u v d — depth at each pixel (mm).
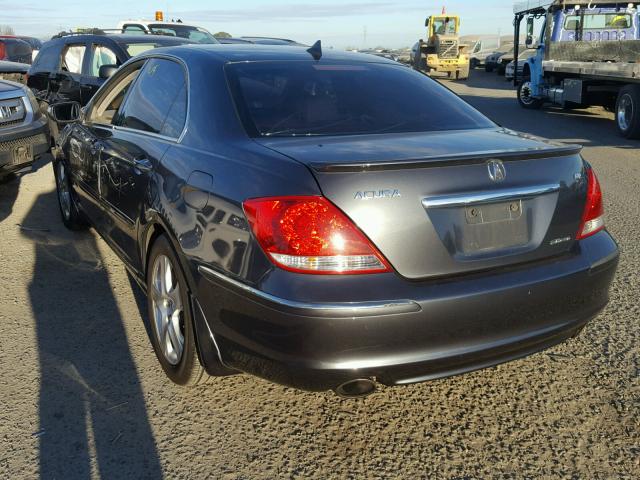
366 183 2340
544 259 2691
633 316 3924
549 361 3438
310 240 2297
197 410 2980
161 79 3730
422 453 2693
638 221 5992
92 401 3037
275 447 2725
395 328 2336
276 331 2355
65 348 3549
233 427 2857
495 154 2539
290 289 2295
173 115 3375
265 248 2363
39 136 6203
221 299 2568
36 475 2521
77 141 4793
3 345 3566
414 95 3488
